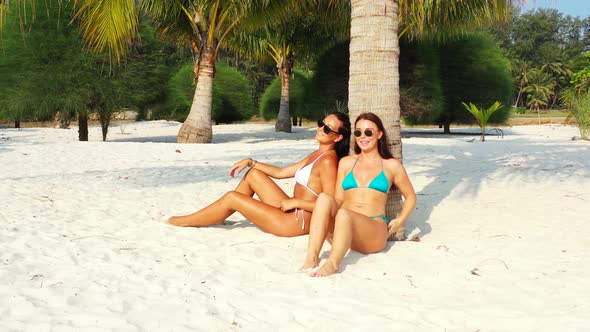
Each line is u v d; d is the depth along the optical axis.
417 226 5.18
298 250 4.19
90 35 9.77
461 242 4.44
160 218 5.19
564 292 3.12
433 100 21.64
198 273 3.58
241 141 19.91
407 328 2.66
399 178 4.12
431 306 2.97
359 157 4.25
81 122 20.22
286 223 4.48
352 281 3.43
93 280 3.39
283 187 7.34
